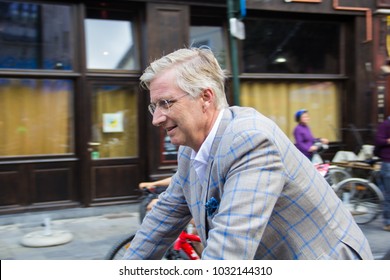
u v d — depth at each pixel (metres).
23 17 6.38
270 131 1.31
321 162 6.86
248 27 7.67
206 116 1.37
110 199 6.83
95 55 6.81
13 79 6.39
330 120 8.34
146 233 1.69
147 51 6.79
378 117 8.15
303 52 8.05
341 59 8.30
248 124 1.31
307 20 8.01
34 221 6.26
